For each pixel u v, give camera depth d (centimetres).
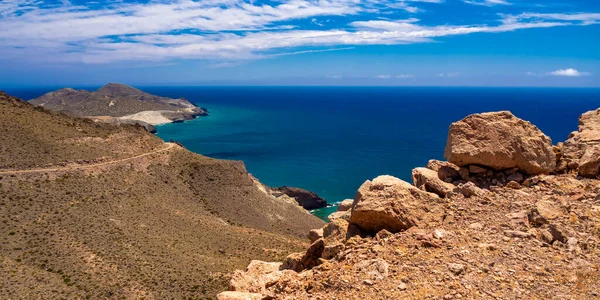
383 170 13150
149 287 4094
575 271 984
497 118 1720
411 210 1352
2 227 4862
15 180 6000
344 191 11300
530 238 1167
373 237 1291
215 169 8950
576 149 1844
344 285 989
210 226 6359
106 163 7525
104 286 4012
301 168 13775
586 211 1286
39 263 4303
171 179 8044
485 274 983
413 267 1029
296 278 1145
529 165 1652
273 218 8100
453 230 1246
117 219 5728
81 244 4803
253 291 1202
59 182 6375
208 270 4609
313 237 1981
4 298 3581
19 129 7231
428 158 14612
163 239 5403
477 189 1519
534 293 905
